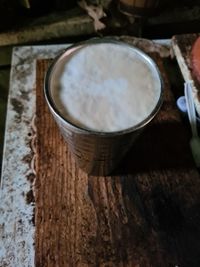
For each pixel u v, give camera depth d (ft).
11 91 0.83
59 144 0.72
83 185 0.67
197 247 0.61
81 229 0.62
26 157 0.73
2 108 1.16
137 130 0.48
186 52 0.79
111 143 0.49
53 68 0.53
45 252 0.60
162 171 0.69
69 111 0.49
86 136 0.47
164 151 0.72
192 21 1.28
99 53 0.56
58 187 0.67
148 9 1.08
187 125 0.81
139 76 0.54
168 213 0.64
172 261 0.60
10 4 1.11
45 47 0.93
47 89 0.50
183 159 0.71
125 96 0.51
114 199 0.66
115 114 0.49
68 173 0.68
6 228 0.65
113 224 0.63
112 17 1.19
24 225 0.65
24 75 0.87
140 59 0.56
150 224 0.63
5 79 1.21
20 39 1.17
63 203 0.65
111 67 0.55
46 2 1.17
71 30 1.20
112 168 0.65
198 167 0.75
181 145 0.72
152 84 0.53
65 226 0.63
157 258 0.60
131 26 1.20
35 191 0.66
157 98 0.51
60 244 0.61
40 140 0.72
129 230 0.62
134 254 0.60
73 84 0.52
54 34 1.19
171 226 0.63
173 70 0.94
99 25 1.17
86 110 0.49
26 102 0.81
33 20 1.17
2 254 0.62
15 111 0.79
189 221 0.64
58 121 0.50
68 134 0.51
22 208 0.67
